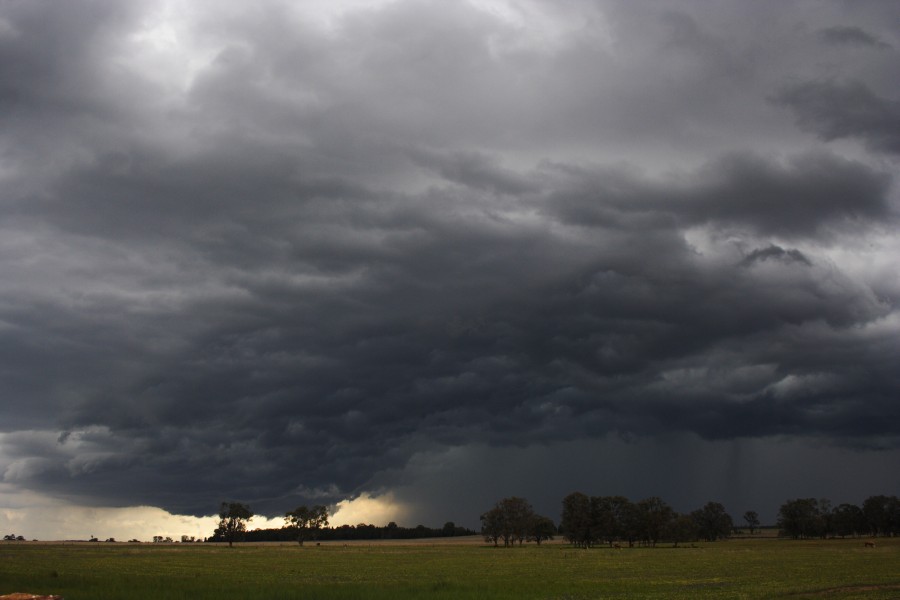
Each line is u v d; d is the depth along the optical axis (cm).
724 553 13650
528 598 4738
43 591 4838
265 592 4878
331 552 15200
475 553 14638
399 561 10875
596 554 13812
